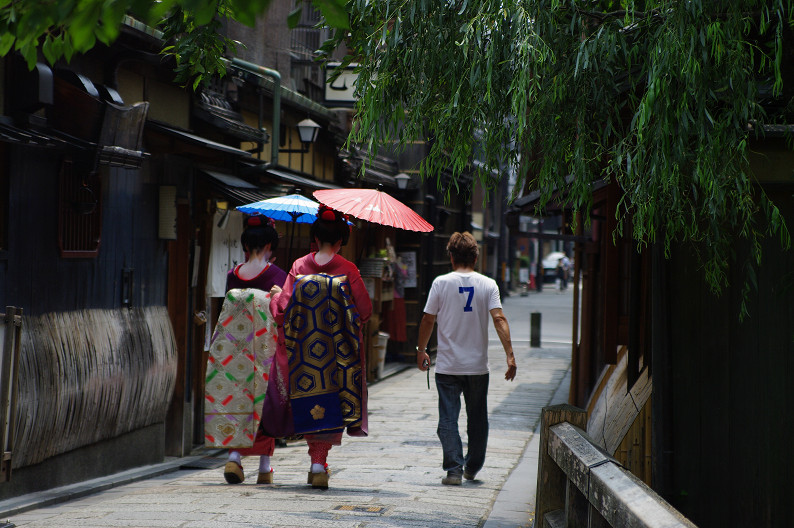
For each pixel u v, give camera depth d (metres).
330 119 20.19
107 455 10.86
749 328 7.82
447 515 7.68
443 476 10.09
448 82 6.39
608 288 9.49
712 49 5.40
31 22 3.90
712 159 5.40
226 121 13.56
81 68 10.38
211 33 7.14
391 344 27.86
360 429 8.89
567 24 6.09
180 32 7.17
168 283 12.89
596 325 16.84
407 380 22.94
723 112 5.80
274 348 9.62
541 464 5.41
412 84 6.41
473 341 9.55
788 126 6.60
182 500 8.12
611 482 3.79
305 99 18.17
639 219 5.58
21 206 9.03
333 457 11.48
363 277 22.61
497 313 9.58
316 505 7.84
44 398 9.09
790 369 7.67
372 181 23.44
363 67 6.44
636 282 8.70
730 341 7.91
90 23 3.58
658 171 5.47
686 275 8.05
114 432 10.89
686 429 8.05
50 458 9.49
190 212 13.19
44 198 9.47
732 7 5.48
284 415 9.06
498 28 5.72
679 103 5.44
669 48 5.25
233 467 9.46
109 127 9.42
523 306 57.41
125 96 11.66
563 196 7.04
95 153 9.41
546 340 34.28
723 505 7.95
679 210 5.70
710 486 8.00
